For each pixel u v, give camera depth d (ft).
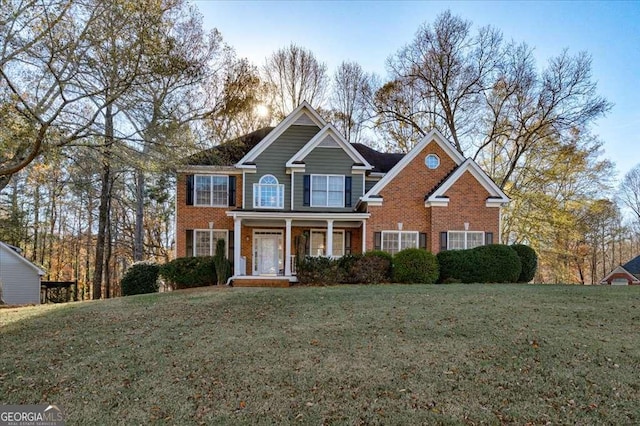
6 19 34.99
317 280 49.49
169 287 59.57
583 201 89.56
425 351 20.72
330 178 64.23
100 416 15.26
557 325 24.81
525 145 84.74
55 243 116.88
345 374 18.19
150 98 47.75
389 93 96.37
